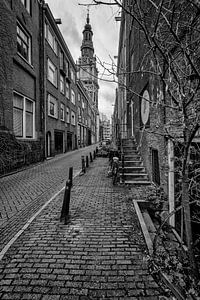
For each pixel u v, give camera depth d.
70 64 29.09
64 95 25.66
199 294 2.58
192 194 3.41
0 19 10.58
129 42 15.24
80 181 9.60
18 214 5.62
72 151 28.44
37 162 15.81
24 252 3.72
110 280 2.99
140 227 4.70
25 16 13.80
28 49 14.81
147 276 3.07
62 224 4.90
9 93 11.39
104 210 5.80
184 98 2.35
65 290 2.81
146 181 8.50
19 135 13.38
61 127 24.16
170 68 2.36
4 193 7.63
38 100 16.56
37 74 16.33
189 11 2.74
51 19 18.91
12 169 11.61
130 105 15.02
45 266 3.32
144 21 2.32
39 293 2.76
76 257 3.56
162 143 5.84
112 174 10.12
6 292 2.78
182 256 3.33
